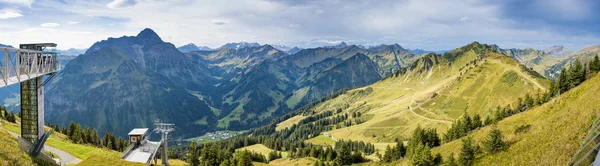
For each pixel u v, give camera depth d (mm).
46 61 61969
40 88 62062
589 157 42438
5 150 45625
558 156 51875
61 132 150625
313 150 181000
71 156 84688
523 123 85188
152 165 84375
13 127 108312
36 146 59562
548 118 74438
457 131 127750
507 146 71562
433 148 111688
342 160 147125
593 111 57281
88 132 141125
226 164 122188
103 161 61625
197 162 134000
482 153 75875
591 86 78125
